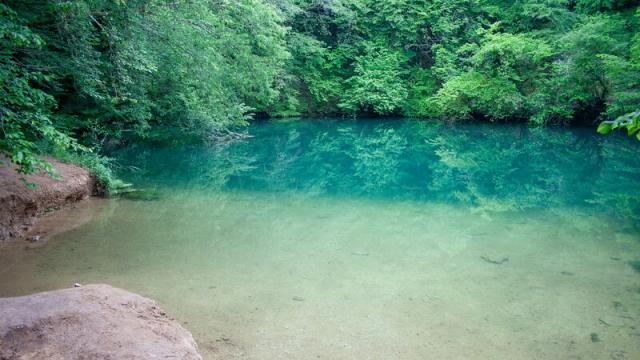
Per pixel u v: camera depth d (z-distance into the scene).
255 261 4.87
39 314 2.66
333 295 4.11
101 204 6.84
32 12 7.54
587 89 17.62
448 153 13.87
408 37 22.09
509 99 18.09
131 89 10.16
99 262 4.64
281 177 10.13
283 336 3.40
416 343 3.38
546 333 3.57
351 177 10.38
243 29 12.75
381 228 6.28
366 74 21.55
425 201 8.07
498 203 8.03
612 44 16.14
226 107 13.84
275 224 6.29
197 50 10.40
